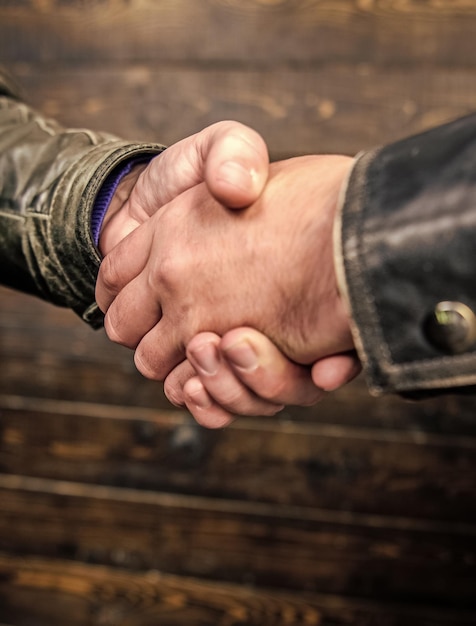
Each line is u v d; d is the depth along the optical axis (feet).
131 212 1.64
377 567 3.22
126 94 3.14
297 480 3.23
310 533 3.25
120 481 3.35
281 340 1.27
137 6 3.05
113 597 3.39
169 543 3.35
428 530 3.17
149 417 3.29
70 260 1.62
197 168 1.52
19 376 3.35
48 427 3.36
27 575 3.45
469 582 3.18
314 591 3.28
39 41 3.15
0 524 3.47
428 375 1.05
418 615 3.21
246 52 3.04
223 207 1.31
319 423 3.17
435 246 1.03
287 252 1.24
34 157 1.70
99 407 3.32
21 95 2.10
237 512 3.28
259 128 3.09
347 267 1.07
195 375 1.42
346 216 1.08
